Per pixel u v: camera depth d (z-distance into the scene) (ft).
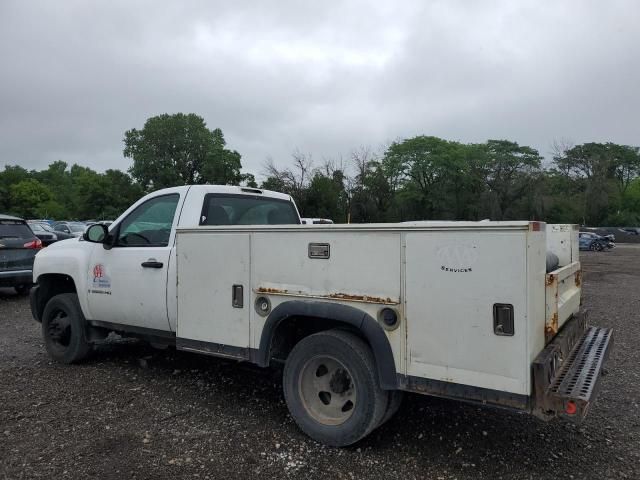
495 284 9.91
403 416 14.16
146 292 16.12
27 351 21.15
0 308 32.35
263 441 12.58
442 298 10.49
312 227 12.21
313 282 12.24
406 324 10.95
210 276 14.10
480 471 11.16
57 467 11.16
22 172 365.20
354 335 12.18
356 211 177.37
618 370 18.63
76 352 18.63
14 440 12.50
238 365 18.85
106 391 16.10
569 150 259.60
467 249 10.20
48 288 20.40
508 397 9.84
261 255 13.10
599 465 11.44
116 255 17.16
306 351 12.53
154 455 11.76
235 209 17.47
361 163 180.55
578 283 15.23
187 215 16.01
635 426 13.58
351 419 11.83
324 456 11.82
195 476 10.83
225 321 13.83
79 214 282.77
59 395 15.70
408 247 10.91
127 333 17.56
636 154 294.05
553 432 13.19
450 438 12.82
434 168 217.77
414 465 11.43
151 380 17.24
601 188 245.24
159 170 251.80
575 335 13.14
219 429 13.26
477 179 218.79
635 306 33.58
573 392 9.71
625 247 152.97
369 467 11.32
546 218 210.79
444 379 10.52
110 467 11.18
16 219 35.29
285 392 13.00
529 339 9.62
